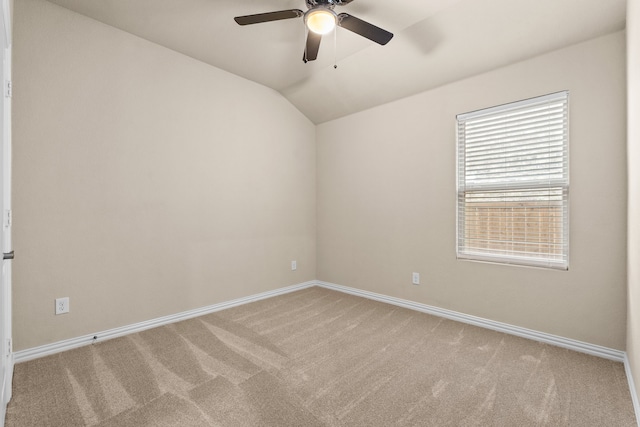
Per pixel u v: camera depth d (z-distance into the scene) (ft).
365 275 11.94
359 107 11.76
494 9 7.23
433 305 10.04
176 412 5.29
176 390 5.91
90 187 7.93
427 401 5.56
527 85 8.04
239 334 8.52
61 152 7.50
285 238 12.57
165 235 9.27
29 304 7.11
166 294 9.30
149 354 7.36
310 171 13.51
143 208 8.84
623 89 6.77
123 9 7.59
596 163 7.13
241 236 11.14
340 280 12.85
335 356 7.24
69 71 7.61
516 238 8.46
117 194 8.37
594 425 4.93
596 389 5.86
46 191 7.31
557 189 7.77
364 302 11.35
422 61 9.18
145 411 5.32
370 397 5.69
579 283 7.39
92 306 7.98
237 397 5.69
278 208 12.31
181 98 9.59
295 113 12.94
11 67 6.48
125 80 8.48
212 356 7.25
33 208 7.14
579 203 7.36
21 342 7.01
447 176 9.64
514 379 6.23
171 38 8.82
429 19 7.90
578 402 5.48
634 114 5.51
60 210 7.50
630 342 6.10
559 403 5.47
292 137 12.79
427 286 10.17
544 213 8.00
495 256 8.77
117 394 5.79
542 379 6.22
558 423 4.98
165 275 9.29
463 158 9.39
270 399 5.63
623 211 6.81
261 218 11.75
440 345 7.79
